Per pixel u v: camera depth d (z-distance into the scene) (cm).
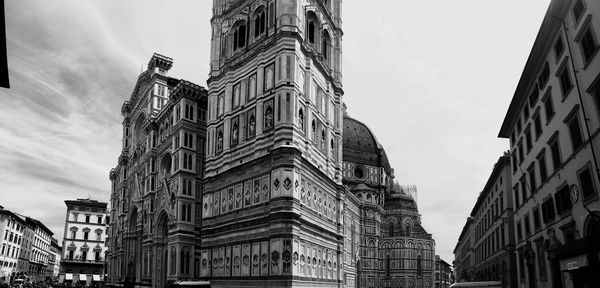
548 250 4353
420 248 18312
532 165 5088
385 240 18212
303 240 5650
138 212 9888
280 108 5800
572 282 3697
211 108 6944
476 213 10694
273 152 5666
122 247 10700
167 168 9006
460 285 5853
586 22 3378
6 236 13238
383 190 19700
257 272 5569
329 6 7444
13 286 9625
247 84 6488
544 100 4506
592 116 3388
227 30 7094
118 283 10438
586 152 3528
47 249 19250
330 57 7225
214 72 7062
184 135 7981
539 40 4266
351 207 15688
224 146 6525
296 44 6056
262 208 5709
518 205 5931
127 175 11450
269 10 6381
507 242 6781
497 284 5819
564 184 4034
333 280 6481
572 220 3875
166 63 10275
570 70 3775
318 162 6431
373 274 17438
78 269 16388
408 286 17662
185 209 7681
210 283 6081
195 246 7644
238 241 5925
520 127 5653
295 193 5534
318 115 6588
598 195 3369
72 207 17062
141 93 10938
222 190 6394
